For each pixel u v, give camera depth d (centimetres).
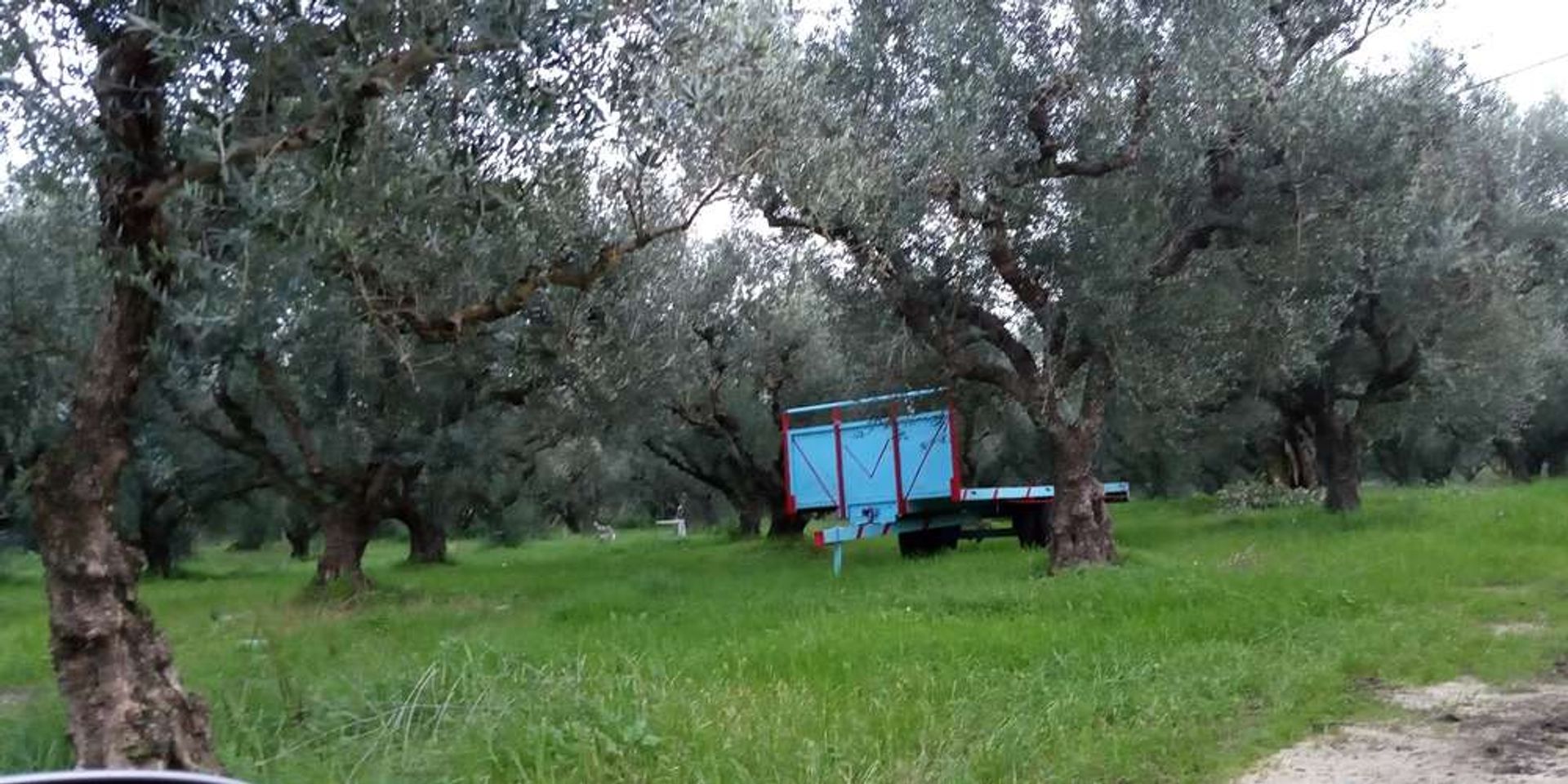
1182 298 1572
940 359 1734
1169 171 1463
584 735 684
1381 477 4819
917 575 1723
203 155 618
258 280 707
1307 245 1548
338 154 713
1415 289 2052
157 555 3097
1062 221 1543
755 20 983
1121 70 1453
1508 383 2323
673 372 1933
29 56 625
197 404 1767
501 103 764
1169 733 770
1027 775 688
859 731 743
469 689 788
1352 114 1453
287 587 2230
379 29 684
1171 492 4075
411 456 1908
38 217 1088
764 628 1227
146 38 623
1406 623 1130
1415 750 751
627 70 852
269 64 656
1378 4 1511
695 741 703
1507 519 1983
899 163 1415
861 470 2070
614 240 998
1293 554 1703
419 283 940
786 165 1110
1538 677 941
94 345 656
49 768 663
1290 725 804
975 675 926
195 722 622
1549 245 2294
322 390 1847
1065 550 1664
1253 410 2577
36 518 598
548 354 1549
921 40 1466
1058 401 1658
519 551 3722
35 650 1362
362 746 704
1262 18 1455
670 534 4631
